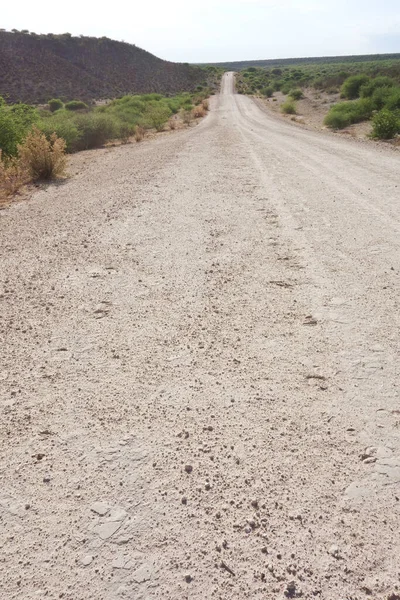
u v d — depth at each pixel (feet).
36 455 9.16
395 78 162.71
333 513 7.79
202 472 8.68
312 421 9.95
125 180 36.55
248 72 517.55
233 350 12.73
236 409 10.37
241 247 20.53
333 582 6.71
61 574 6.89
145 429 9.81
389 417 10.00
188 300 15.67
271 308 15.02
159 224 23.99
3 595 6.61
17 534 7.53
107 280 17.26
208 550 7.21
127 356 12.49
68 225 24.16
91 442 9.46
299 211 25.99
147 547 7.27
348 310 14.69
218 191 31.53
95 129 74.13
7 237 22.50
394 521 7.61
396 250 19.54
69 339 13.34
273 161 44.73
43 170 38.09
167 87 350.02
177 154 51.34
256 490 8.27
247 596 6.55
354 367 11.76
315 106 162.09
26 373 11.79
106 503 8.06
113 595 6.59
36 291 16.39
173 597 6.55
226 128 92.68
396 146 56.34
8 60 257.96
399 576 6.77
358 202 27.58
